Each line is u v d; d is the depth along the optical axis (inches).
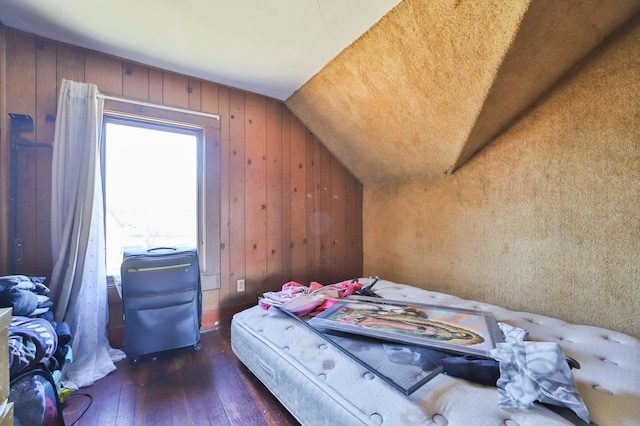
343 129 99.5
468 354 40.7
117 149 75.6
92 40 65.9
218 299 88.7
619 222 58.3
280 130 102.3
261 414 50.1
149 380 60.1
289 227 104.7
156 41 66.8
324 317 55.8
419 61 63.7
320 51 71.3
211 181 87.2
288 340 52.4
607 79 58.4
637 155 55.6
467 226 86.2
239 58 74.4
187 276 71.6
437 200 95.0
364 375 40.4
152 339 67.5
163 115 79.0
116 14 57.7
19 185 61.4
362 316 56.0
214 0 54.1
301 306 62.6
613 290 59.5
